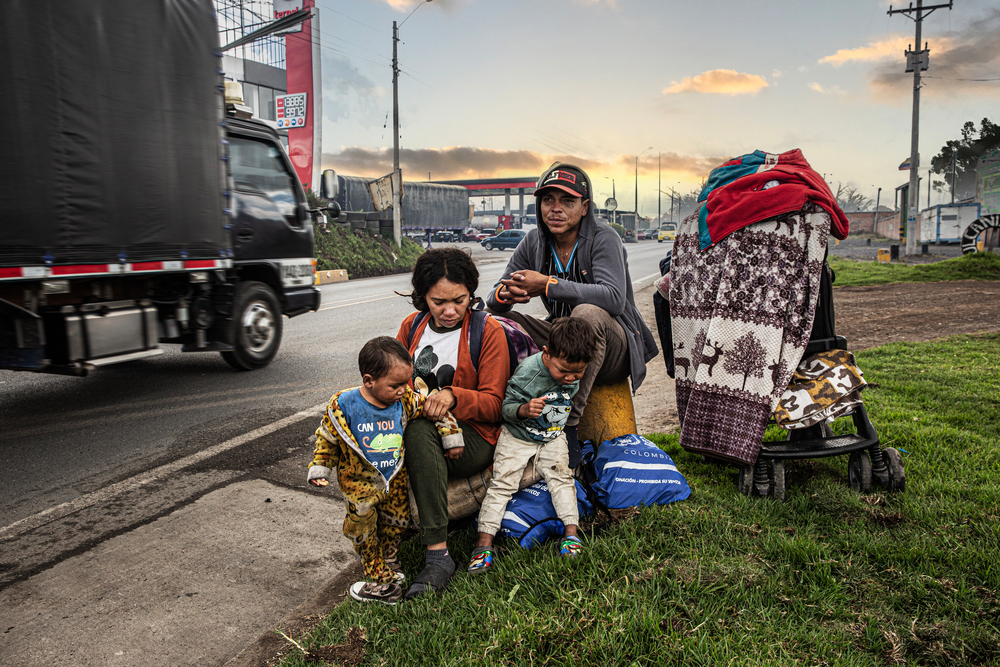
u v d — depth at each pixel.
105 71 5.04
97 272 5.07
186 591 2.70
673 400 5.43
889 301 11.73
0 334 4.78
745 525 2.81
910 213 27.75
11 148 4.43
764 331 3.14
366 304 12.72
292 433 4.77
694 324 3.38
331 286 18.00
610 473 3.02
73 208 4.86
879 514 2.90
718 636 2.08
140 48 5.32
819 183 3.15
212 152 6.11
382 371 2.24
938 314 9.77
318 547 3.06
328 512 3.44
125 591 2.71
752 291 3.17
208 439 4.65
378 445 2.34
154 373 6.84
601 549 2.60
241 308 6.72
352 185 28.83
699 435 3.25
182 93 5.73
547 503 2.85
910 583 2.35
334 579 2.73
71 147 4.82
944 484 3.16
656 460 3.12
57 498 3.67
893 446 3.71
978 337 7.51
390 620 2.27
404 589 2.51
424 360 2.76
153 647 2.35
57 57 4.69
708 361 3.24
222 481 3.88
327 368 7.04
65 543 3.14
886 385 5.20
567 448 2.86
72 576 2.83
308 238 7.85
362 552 2.47
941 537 2.67
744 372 3.16
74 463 4.20
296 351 8.02
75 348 5.18
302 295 7.75
